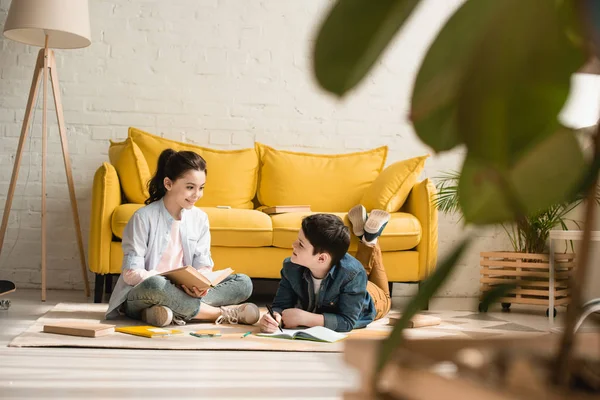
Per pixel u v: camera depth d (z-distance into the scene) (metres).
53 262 4.36
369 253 3.38
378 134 4.62
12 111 4.36
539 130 0.20
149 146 4.20
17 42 4.38
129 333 2.49
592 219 0.23
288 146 4.56
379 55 0.20
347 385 1.75
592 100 1.49
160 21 4.48
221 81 4.52
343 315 2.69
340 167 4.36
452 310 3.71
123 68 4.45
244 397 1.59
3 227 3.95
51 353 2.09
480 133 0.20
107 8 4.44
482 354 0.28
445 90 0.21
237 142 4.53
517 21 0.20
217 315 2.89
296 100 4.57
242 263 3.71
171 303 2.75
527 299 3.58
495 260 3.79
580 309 0.23
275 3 4.57
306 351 2.28
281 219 3.75
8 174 4.35
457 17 0.21
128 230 2.95
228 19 4.54
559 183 0.24
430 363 0.27
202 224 3.15
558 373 0.23
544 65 0.20
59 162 4.38
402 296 4.54
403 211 4.07
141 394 1.60
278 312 2.80
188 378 1.79
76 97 4.41
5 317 2.95
